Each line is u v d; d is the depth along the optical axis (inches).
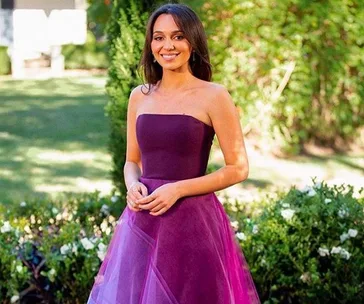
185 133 113.2
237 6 336.2
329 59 359.3
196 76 119.4
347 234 158.2
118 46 191.8
